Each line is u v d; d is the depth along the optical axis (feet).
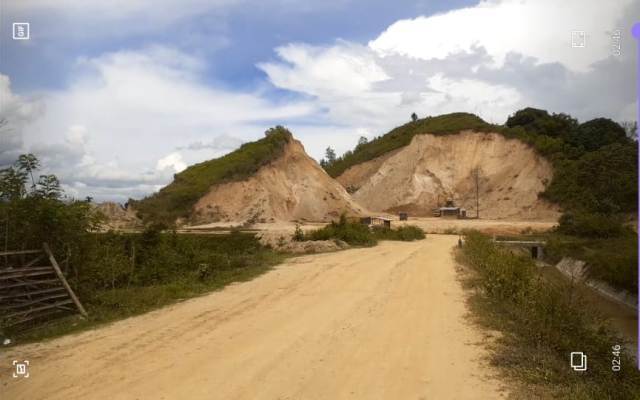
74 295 34.99
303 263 66.74
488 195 266.36
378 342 27.91
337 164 385.91
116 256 48.39
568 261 100.78
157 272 50.80
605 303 64.28
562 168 242.17
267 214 212.64
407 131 364.58
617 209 190.60
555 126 299.38
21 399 20.02
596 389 21.94
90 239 39.34
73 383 21.63
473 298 40.93
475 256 67.15
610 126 292.40
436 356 25.27
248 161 233.55
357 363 24.18
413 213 279.69
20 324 31.09
